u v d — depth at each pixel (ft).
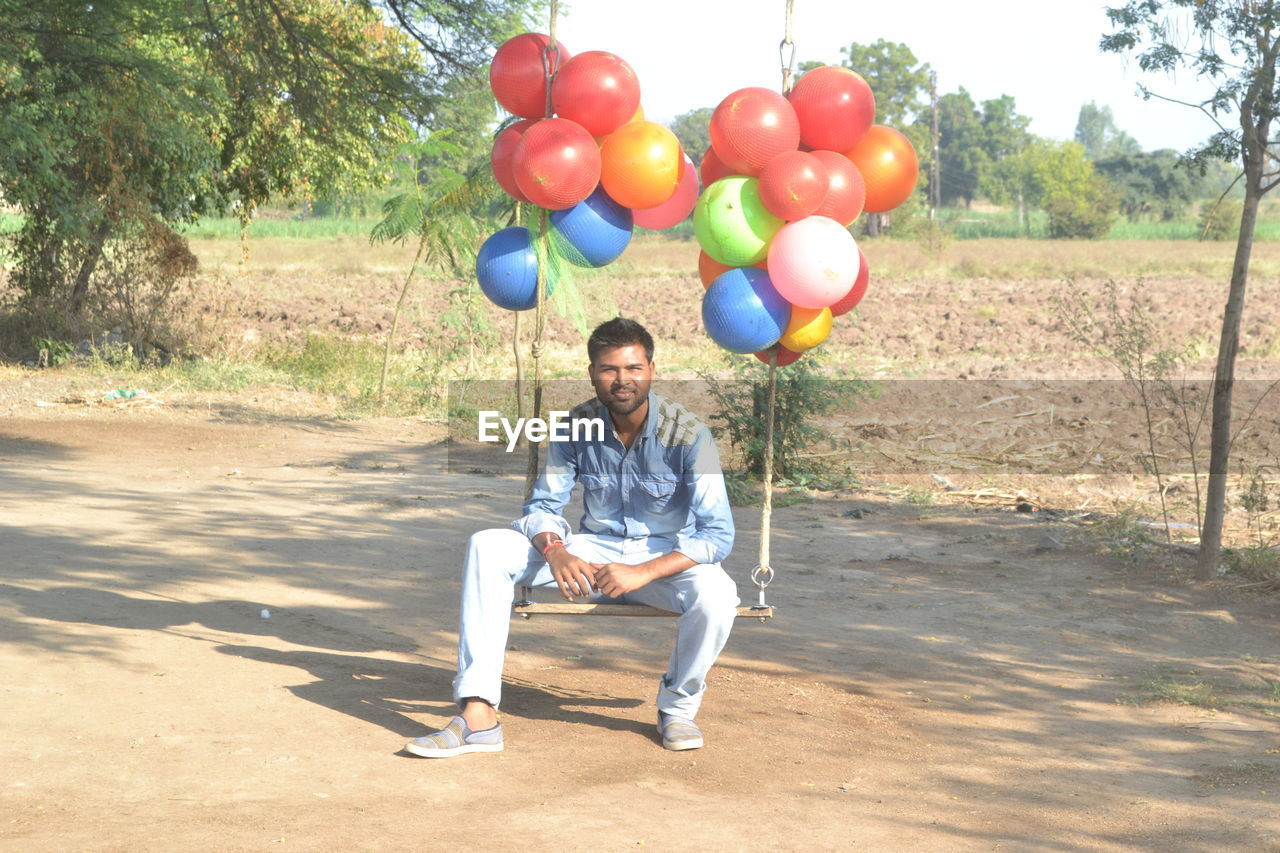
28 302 59.11
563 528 15.12
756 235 15.16
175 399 49.39
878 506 32.94
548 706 16.08
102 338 58.65
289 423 46.06
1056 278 120.88
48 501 28.78
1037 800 13.37
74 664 16.55
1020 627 21.15
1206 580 24.26
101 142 55.31
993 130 377.71
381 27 59.57
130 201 56.65
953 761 14.64
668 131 15.35
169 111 55.52
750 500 33.65
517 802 12.50
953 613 22.02
